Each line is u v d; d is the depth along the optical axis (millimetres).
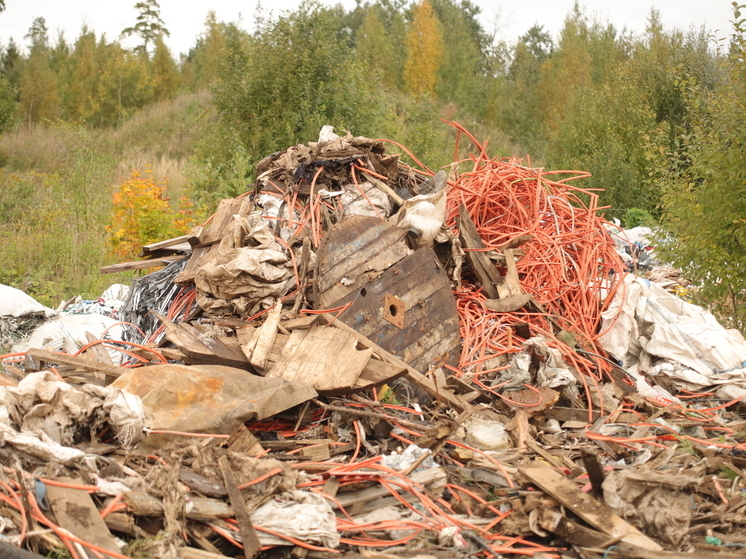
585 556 3654
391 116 18359
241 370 4852
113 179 17797
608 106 18875
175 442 4168
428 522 3984
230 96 16031
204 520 3699
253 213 6707
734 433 5211
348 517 4004
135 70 32719
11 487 3709
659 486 4008
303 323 5379
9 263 10727
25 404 4188
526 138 30297
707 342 6215
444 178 7539
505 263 6910
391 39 40188
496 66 41500
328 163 6766
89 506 3600
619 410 5605
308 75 15680
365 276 5746
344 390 4793
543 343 5922
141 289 6676
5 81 22953
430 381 5266
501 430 5039
